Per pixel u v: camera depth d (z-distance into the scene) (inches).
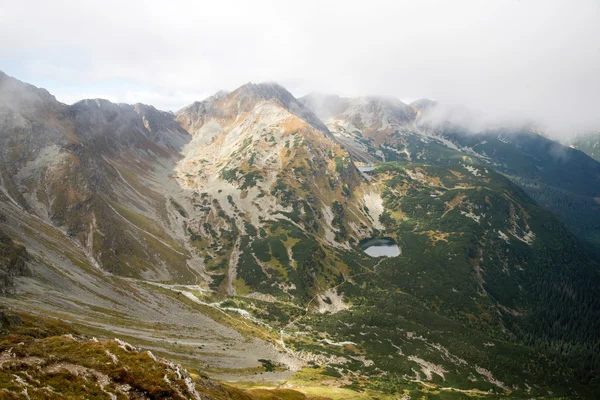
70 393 1990.7
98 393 2075.5
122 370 2316.7
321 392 6210.6
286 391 4936.0
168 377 2439.7
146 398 2219.5
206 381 3262.8
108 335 5310.0
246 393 3782.0
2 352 2192.4
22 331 3097.9
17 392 1808.6
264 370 6919.3
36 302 5600.4
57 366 2204.7
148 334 6446.9
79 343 2529.5
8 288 5580.7
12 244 6943.9
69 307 6097.4
